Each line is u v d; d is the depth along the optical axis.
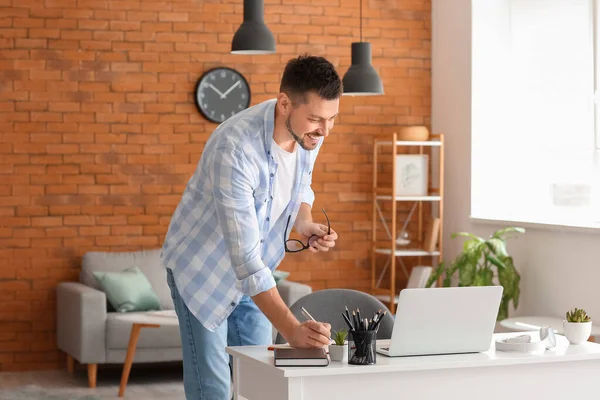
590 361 3.29
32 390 6.94
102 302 7.01
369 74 7.12
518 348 3.26
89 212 7.94
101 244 7.96
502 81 8.08
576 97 7.31
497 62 8.08
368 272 8.62
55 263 7.88
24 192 7.81
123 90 7.99
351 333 3.01
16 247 7.80
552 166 7.57
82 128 7.91
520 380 3.18
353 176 8.57
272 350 3.27
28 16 7.79
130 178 8.02
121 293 7.36
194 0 8.12
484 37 8.07
